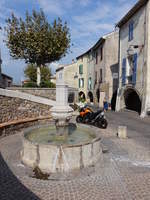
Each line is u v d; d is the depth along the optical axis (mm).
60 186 3506
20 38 13250
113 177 3900
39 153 4191
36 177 3846
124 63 16625
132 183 3650
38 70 15211
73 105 16000
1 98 7910
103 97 21484
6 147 5797
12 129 7508
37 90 13359
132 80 15016
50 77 29891
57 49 13711
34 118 9359
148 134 8016
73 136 6113
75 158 4184
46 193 3250
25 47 13602
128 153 5453
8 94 8336
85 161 4348
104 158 5004
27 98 9562
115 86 21188
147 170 4277
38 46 13109
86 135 6238
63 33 13945
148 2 12703
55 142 5328
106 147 6020
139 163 4695
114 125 10125
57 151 4078
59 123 5695
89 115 10133
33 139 5633
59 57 14844
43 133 6445
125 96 17109
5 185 3498
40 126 6855
